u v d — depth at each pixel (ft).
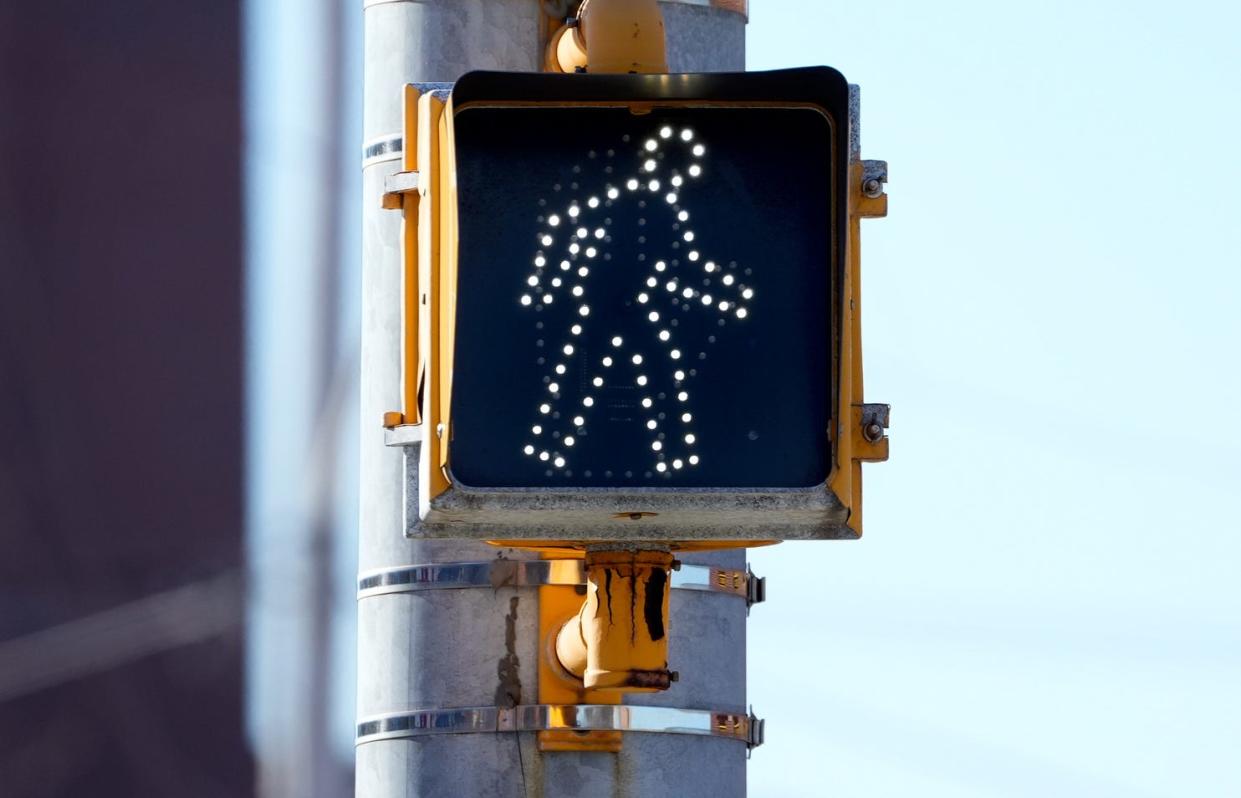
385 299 55.57
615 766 54.29
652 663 48.21
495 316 47.52
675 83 47.29
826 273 47.85
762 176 48.21
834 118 47.98
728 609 56.49
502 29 56.75
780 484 47.14
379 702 55.26
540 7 56.90
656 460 47.06
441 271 46.75
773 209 48.08
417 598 55.21
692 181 48.16
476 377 47.16
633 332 47.62
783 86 47.62
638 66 49.55
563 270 47.75
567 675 54.44
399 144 55.93
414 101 48.70
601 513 45.78
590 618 48.98
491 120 48.14
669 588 49.60
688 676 55.36
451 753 54.49
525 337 47.44
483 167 47.98
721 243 48.01
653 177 48.16
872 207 47.78
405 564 55.36
